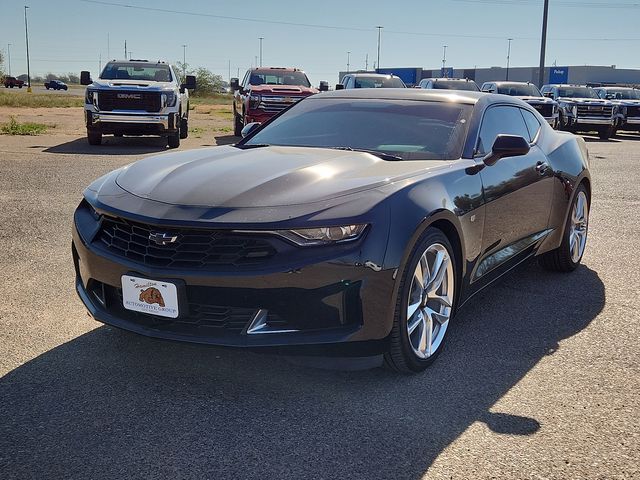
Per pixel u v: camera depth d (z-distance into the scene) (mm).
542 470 2492
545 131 5168
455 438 2715
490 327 4055
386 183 3229
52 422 2789
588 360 3555
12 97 40438
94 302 3395
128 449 2594
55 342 3633
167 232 2979
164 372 3287
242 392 3096
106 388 3109
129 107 13719
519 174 4309
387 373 3350
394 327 3094
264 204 3006
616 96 26219
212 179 3295
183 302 2955
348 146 4066
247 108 16156
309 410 2936
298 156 3701
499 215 4043
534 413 2943
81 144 14586
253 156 3750
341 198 3051
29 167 10391
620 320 4203
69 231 6184
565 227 5105
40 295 4398
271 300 2885
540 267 5492
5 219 6621
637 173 11727
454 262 3555
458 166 3725
